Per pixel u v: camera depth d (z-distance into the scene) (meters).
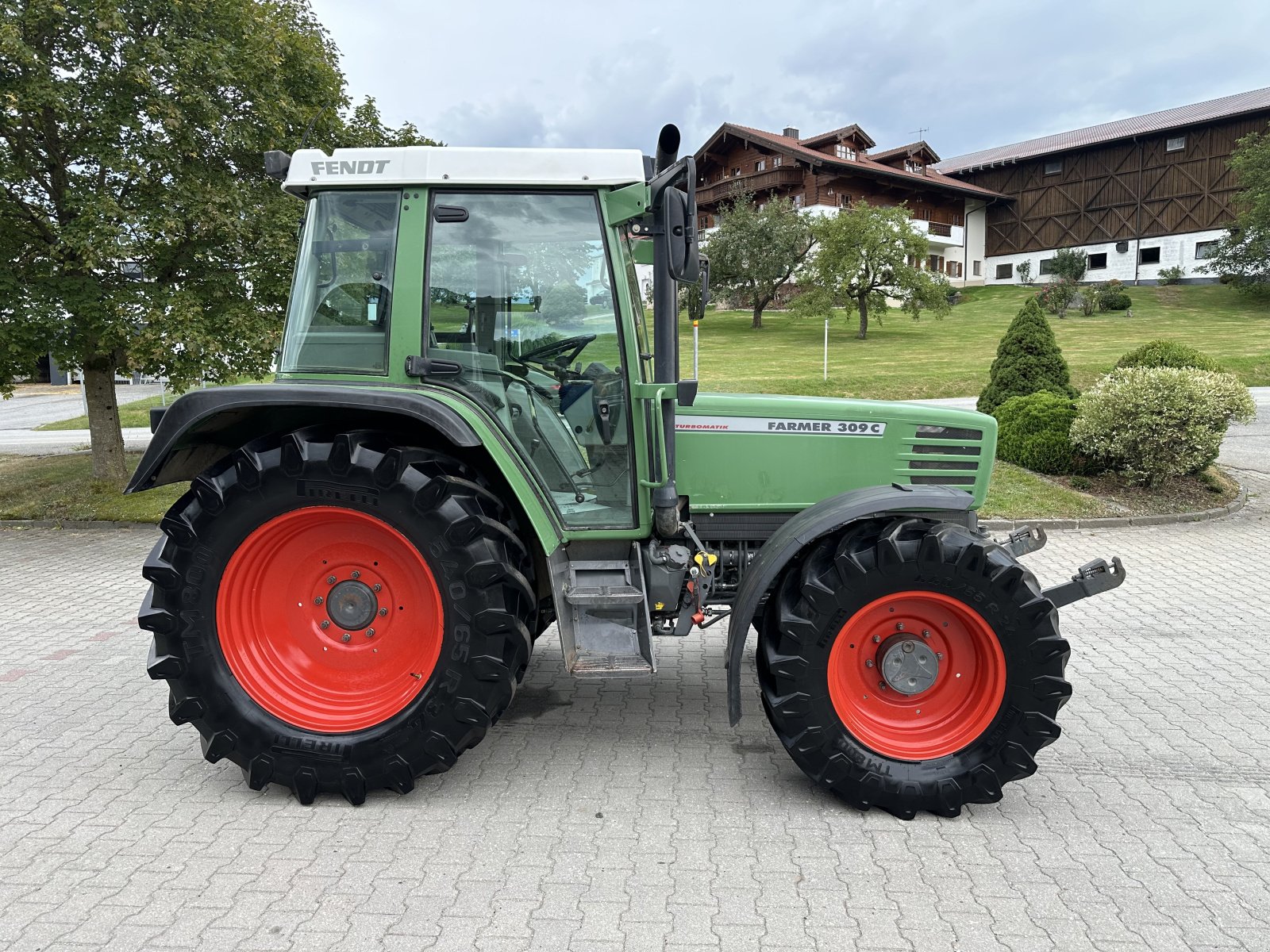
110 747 3.53
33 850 2.72
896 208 30.42
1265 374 19.44
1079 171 43.62
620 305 3.22
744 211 34.03
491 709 2.95
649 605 3.33
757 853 2.69
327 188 3.13
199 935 2.29
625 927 2.31
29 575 6.58
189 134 7.60
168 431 2.89
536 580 3.38
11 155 7.62
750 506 3.63
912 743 2.99
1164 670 4.34
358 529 3.06
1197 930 2.30
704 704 3.96
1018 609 2.87
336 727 3.02
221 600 3.01
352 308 3.16
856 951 2.22
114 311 7.44
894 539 2.93
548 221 3.17
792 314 36.09
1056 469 8.95
